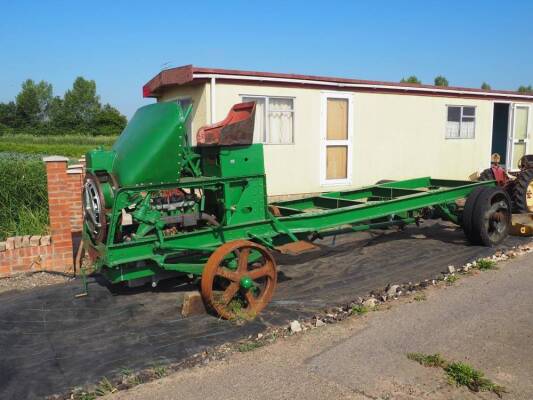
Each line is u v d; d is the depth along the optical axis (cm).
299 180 1050
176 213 530
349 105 1096
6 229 765
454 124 1284
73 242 766
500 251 701
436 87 1216
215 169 525
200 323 468
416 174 1227
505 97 1362
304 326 459
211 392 350
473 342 414
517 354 393
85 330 458
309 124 1046
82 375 378
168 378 372
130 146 489
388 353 398
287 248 534
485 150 1350
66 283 589
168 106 499
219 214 555
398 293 542
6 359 407
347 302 520
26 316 488
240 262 480
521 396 335
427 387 347
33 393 356
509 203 750
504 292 529
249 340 433
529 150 1445
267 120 991
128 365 392
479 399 333
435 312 480
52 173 634
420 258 679
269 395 343
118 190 463
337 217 593
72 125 7519
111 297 534
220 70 912
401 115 1181
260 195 539
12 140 5159
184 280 577
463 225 728
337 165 1105
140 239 478
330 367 378
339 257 693
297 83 1007
